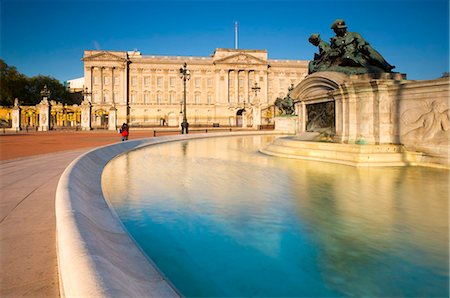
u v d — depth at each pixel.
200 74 102.00
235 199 5.93
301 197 6.00
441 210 5.04
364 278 2.99
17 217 4.87
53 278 3.07
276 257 3.46
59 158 12.61
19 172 8.98
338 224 4.45
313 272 3.12
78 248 2.51
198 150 16.55
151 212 5.17
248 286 2.89
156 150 16.69
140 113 99.44
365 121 11.12
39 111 47.75
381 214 4.87
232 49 101.56
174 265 3.31
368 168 9.51
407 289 2.78
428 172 8.70
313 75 14.05
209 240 3.96
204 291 2.80
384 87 10.78
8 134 36.66
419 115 10.04
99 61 96.00
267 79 103.50
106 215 4.81
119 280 2.35
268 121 67.31
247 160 11.85
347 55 13.15
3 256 3.54
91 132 42.59
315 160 11.53
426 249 3.59
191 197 6.13
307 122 15.44
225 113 100.25
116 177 8.38
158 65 100.25
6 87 80.56
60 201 4.02
